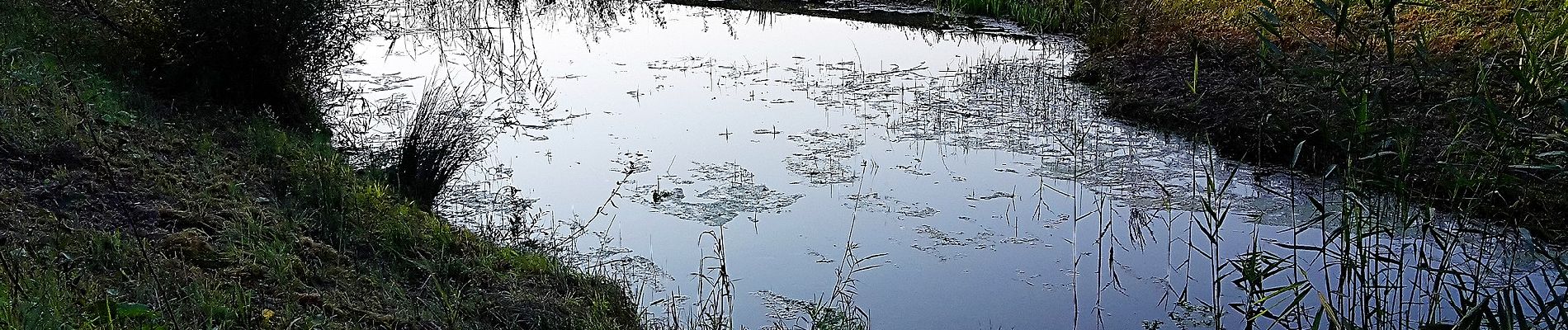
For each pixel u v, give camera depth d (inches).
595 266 195.9
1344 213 162.1
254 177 207.9
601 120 302.7
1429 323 148.4
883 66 380.5
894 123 297.6
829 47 422.6
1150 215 222.1
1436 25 298.2
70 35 271.9
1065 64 377.1
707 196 234.8
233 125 242.1
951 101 324.5
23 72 232.2
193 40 251.8
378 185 215.0
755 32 458.3
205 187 194.5
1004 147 272.7
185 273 152.9
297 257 167.6
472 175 250.8
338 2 290.4
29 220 163.0
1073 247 207.0
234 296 148.5
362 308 157.8
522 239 205.2
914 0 536.1
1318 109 193.2
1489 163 173.6
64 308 131.0
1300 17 330.3
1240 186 237.5
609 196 234.8
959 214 223.8
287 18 258.4
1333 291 174.1
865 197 233.8
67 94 224.5
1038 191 237.8
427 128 259.4
